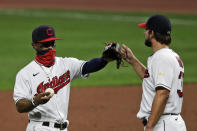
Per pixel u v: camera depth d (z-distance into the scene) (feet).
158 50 59.26
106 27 279.49
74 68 62.39
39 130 60.39
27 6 389.80
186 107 117.29
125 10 369.30
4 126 101.40
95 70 62.34
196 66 172.14
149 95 59.67
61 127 61.26
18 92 59.36
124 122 104.88
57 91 61.11
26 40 229.25
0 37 236.84
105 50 60.70
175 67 58.08
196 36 249.14
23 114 111.86
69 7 386.73
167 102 58.90
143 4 404.16
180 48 211.20
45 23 292.61
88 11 360.89
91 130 98.99
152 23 59.31
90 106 118.21
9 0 427.33
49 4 405.59
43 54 60.29
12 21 297.94
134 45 217.77
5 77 152.35
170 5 396.57
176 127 58.80
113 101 123.34
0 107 117.29
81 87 140.15
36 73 60.39
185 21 311.27
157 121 56.59
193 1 417.90
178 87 59.36
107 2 418.31
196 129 99.76
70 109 115.55
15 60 180.96
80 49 205.57
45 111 60.23
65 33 254.06
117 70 164.55
